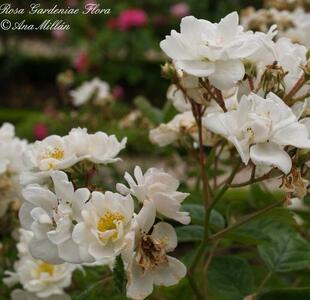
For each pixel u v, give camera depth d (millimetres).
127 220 343
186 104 486
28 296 539
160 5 2551
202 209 469
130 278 337
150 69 2438
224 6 2312
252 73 402
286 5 797
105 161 398
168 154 947
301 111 377
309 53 419
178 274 347
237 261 476
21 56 2539
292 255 477
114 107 1387
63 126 1289
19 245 560
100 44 2363
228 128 362
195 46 382
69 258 343
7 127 567
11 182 542
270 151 356
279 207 427
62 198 354
